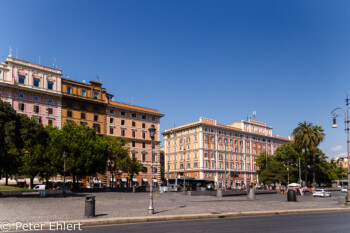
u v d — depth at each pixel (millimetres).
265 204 30812
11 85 66062
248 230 14445
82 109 80062
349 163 31734
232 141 122500
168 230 14406
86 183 78125
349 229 14961
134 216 19141
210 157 113250
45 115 71938
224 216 21016
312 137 72375
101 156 58281
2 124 34344
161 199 37562
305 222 17812
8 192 37938
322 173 95500
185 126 118000
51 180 71125
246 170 125438
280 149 100812
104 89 87188
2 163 42438
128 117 91000
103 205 27609
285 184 94625
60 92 75125
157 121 98250
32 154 52781
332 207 28922
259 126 136125
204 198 40844
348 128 32125
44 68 72938
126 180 86250
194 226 15867
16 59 68312
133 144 90750
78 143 55844
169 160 126312
